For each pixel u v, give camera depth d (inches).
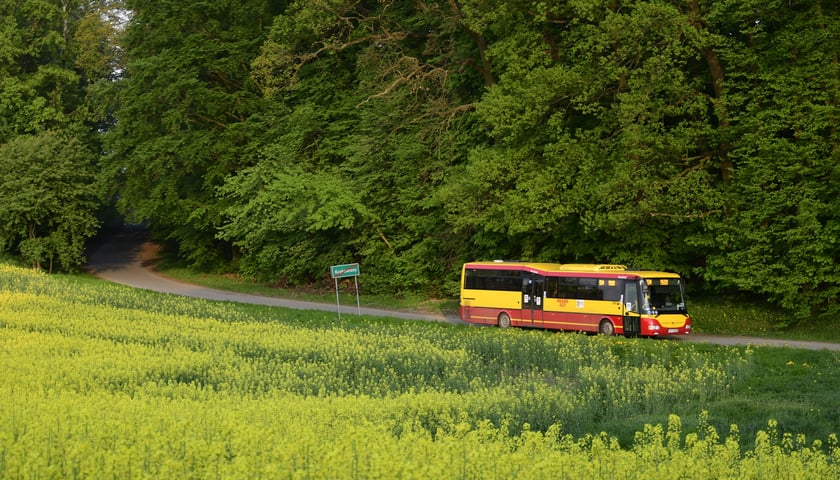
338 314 1296.8
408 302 1572.3
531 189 1216.2
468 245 1540.4
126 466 367.9
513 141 1298.0
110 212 3016.7
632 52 1175.0
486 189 1291.8
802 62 1119.6
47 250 2068.2
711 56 1209.4
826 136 1123.9
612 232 1202.0
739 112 1170.0
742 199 1149.7
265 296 1726.1
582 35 1246.3
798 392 780.6
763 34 1134.4
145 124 1939.0
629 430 652.7
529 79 1228.5
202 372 800.9
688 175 1162.0
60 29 2412.6
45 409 505.4
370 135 1683.1
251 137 1897.1
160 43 1968.5
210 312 1285.7
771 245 1130.7
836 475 457.4
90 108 2384.4
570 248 1332.4
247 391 716.7
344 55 1855.3
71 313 1155.3
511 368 916.0
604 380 796.6
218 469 383.9
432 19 1587.1
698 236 1173.7
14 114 2230.6
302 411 557.9
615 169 1151.6
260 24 1999.3
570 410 684.1
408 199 1617.9
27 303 1224.8
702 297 1298.0
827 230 1069.8
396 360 897.5
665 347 970.7
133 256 2544.3
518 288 1248.2
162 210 1974.7
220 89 1937.7
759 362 892.0
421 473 360.5
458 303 1524.4
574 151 1215.6
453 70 1568.7
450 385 805.9
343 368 864.9
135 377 745.6
